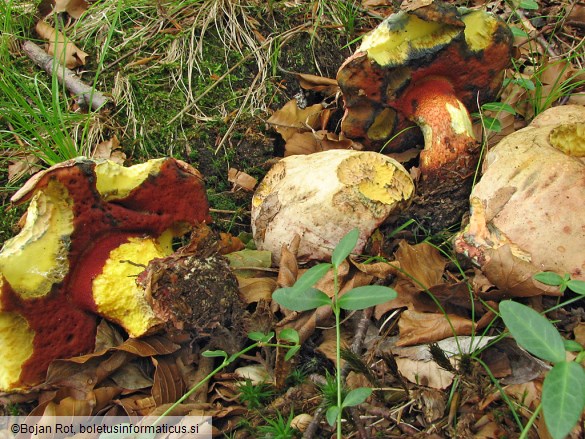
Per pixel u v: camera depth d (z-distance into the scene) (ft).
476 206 1.82
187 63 2.30
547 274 1.55
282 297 1.49
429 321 1.73
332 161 1.88
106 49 2.24
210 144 2.22
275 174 1.98
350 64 1.92
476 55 1.98
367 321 1.77
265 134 2.25
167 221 1.81
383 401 1.65
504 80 2.19
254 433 1.64
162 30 2.37
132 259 1.75
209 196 2.16
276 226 1.88
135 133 2.21
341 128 2.14
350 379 1.68
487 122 2.06
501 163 1.82
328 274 1.81
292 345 1.70
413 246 1.90
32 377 1.69
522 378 1.63
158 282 1.69
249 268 1.88
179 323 1.69
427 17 1.85
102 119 2.22
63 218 1.68
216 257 1.76
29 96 2.27
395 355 1.71
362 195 1.84
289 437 1.59
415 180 2.08
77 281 1.72
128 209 1.76
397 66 1.94
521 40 2.42
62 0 2.44
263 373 1.75
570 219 1.71
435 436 1.56
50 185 1.63
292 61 2.36
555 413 1.27
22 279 1.64
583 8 2.48
